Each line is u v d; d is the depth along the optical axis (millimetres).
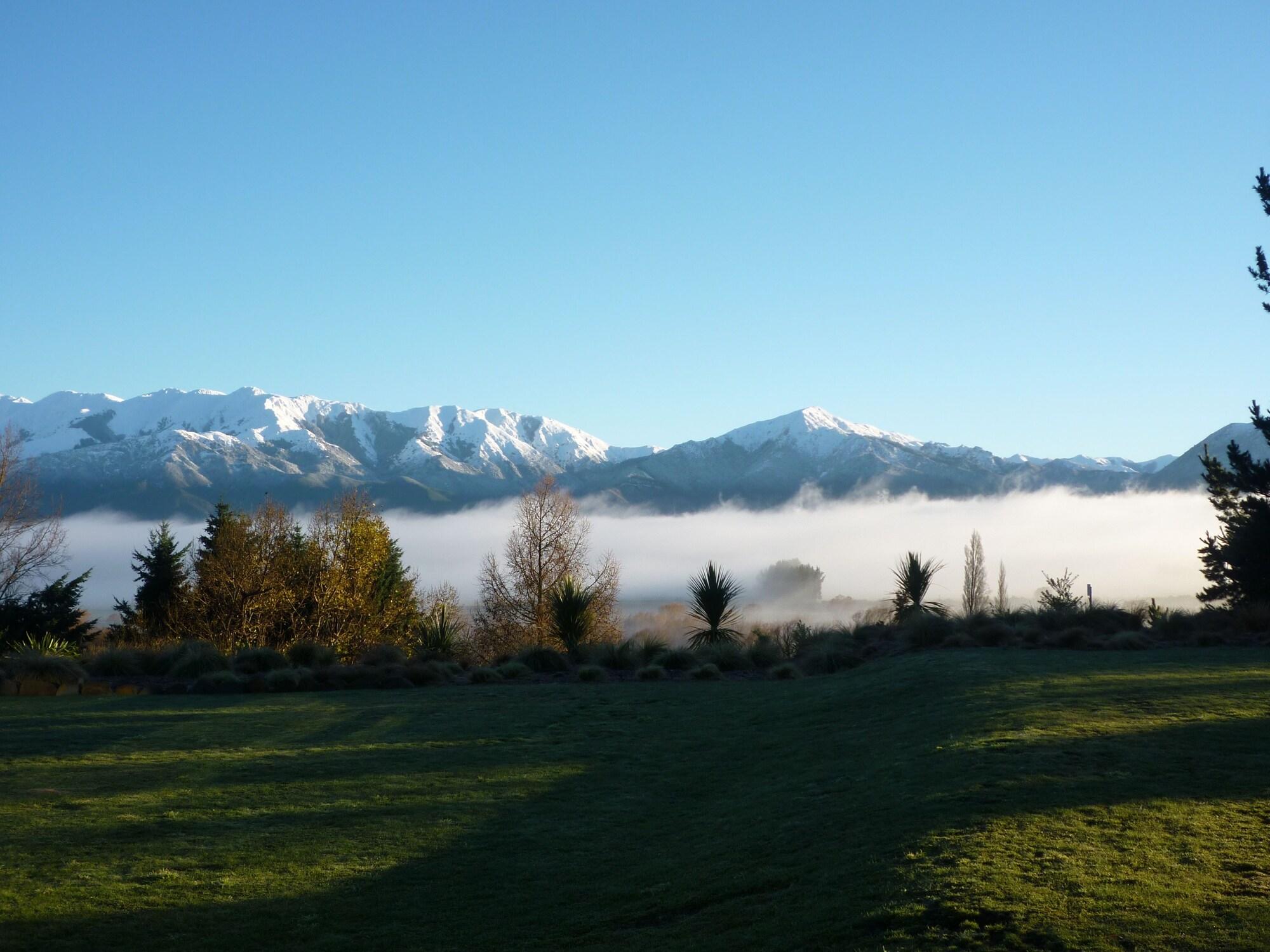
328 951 7289
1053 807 8070
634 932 7195
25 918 7836
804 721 14383
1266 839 7301
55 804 10797
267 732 14547
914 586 25000
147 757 12945
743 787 11258
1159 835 7402
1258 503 29328
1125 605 27484
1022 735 10680
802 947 6090
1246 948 5508
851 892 6781
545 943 7238
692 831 9719
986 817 7887
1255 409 29031
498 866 8992
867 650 21062
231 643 33750
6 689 18219
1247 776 8930
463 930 7605
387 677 19281
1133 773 9078
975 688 14156
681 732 14516
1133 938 5660
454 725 15094
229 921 7828
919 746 11133
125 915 7926
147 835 9828
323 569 37375
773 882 7500
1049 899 6223
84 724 15008
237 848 9453
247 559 36000
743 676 20000
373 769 12367
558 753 13258
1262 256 26594
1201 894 6281
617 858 9211
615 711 16172
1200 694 12969
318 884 8570
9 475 37281
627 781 11898
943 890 6441
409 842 9633
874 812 8688
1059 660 17062
